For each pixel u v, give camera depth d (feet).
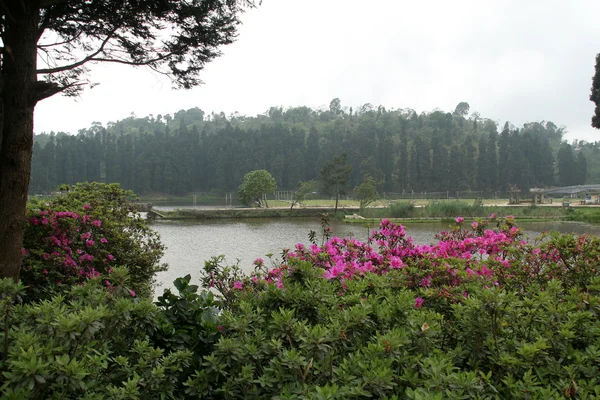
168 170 277.44
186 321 9.64
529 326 7.93
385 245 15.61
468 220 109.70
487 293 7.41
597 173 336.70
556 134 465.88
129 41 18.85
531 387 6.05
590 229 90.27
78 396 6.46
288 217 131.03
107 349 7.60
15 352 5.66
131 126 437.99
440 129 361.92
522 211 127.24
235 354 6.84
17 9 13.71
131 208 28.96
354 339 7.32
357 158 275.18
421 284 11.34
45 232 19.45
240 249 62.03
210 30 18.79
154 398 7.22
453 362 7.20
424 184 285.23
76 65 16.33
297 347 7.07
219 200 266.77
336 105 504.02
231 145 296.71
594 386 6.31
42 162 252.62
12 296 7.46
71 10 16.89
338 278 11.67
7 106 13.69
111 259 21.56
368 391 5.63
